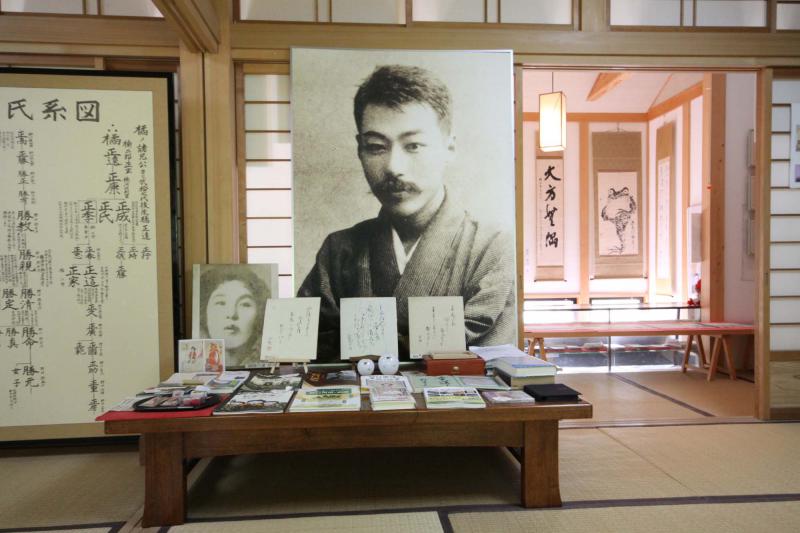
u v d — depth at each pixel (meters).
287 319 2.41
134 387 2.60
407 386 2.13
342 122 2.70
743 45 2.89
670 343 4.98
